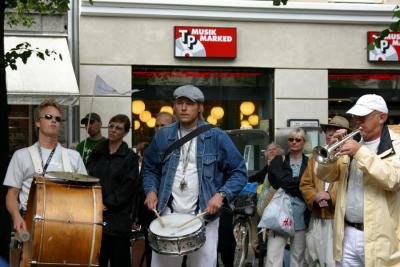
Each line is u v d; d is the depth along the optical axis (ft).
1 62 23.27
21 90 37.45
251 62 44.86
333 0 46.62
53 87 38.09
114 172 21.74
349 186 17.13
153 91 44.04
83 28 42.78
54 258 16.94
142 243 25.91
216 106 44.98
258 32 44.91
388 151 16.71
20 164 18.65
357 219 16.96
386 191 16.65
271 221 24.95
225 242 22.35
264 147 42.80
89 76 42.83
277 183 25.43
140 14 42.96
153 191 18.86
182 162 18.54
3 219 22.20
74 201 17.28
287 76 45.29
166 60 43.78
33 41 41.73
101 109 42.75
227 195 18.17
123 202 21.56
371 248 16.44
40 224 16.76
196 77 44.65
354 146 16.14
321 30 45.70
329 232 24.13
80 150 31.40
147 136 43.78
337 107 46.37
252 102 45.39
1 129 23.08
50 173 17.80
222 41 44.11
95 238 17.21
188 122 18.75
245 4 44.04
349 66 46.01
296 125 45.27
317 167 17.74
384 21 45.88
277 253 25.58
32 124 43.37
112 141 22.09
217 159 18.67
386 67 46.42
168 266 18.52
